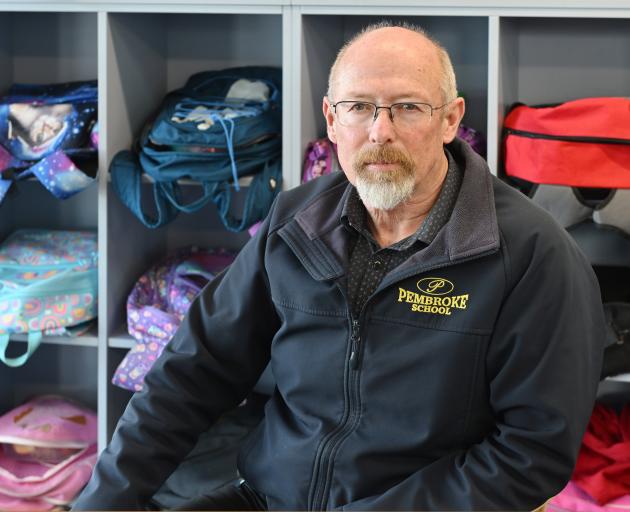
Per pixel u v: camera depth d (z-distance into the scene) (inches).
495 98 89.1
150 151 95.0
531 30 100.7
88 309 99.6
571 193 85.6
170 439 64.8
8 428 103.0
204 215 111.8
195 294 100.8
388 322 60.1
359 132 60.0
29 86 108.0
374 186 59.7
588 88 100.2
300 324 63.6
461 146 65.8
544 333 57.2
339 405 61.8
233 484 70.2
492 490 55.8
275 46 108.0
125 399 105.3
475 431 59.8
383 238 64.4
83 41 111.2
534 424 56.7
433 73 59.8
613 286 92.7
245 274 67.7
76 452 103.3
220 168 93.2
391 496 56.7
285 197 68.8
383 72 58.9
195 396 66.5
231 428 101.3
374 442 59.7
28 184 114.3
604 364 86.3
